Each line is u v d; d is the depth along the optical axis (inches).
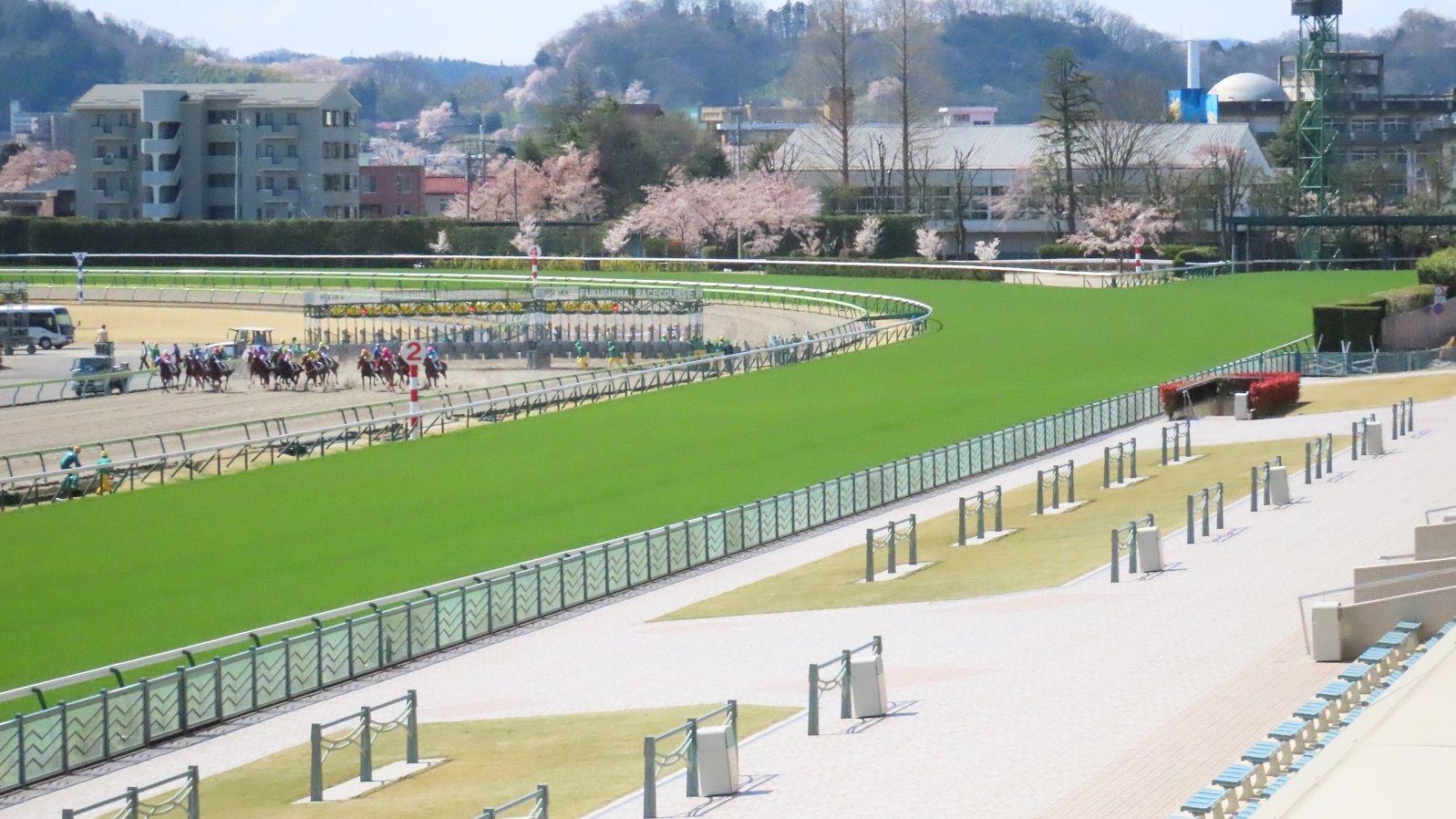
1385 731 751.7
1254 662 1135.0
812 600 1606.8
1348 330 3171.8
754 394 3255.4
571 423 2989.7
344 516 2266.2
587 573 1717.5
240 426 2930.6
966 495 2161.7
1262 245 6230.3
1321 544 1562.5
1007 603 1473.9
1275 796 679.7
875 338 4104.3
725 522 1887.3
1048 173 7165.4
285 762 1170.0
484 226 6948.8
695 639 1471.5
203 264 6628.9
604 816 931.3
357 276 5792.3
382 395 3607.3
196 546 2105.1
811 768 984.9
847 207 7347.4
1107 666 1170.0
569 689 1318.9
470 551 2021.4
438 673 1444.4
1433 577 1155.3
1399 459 2037.4
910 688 1175.0
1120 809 842.8
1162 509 1882.4
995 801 875.4
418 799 1020.5
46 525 2260.1
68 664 1598.2
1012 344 3855.8
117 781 1175.0
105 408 3447.3
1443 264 3651.6
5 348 4379.9
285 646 1385.3
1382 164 7224.4
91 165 7623.0
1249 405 2605.8
